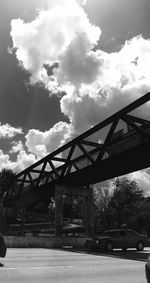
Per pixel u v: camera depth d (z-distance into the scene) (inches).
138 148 1029.2
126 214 2726.4
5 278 450.6
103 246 1031.0
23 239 1226.0
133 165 1142.3
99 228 2657.5
